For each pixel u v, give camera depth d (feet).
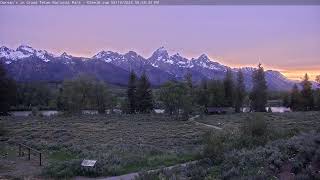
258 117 117.29
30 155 110.63
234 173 68.74
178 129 219.20
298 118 294.25
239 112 435.94
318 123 227.61
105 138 168.76
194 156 104.53
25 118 297.53
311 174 60.59
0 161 96.78
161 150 123.24
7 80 331.77
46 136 169.48
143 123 266.98
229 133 113.39
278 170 67.36
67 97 377.50
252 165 73.82
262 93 446.60
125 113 395.96
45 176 82.58
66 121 270.46
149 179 73.51
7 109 328.29
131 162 97.96
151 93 401.90
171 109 345.51
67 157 110.22
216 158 86.63
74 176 84.33
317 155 70.69
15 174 82.99
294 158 71.67
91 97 405.18
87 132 193.98
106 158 100.83
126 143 150.82
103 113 401.49
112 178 81.82
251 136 108.68
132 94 400.06
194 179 69.97
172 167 87.76
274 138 112.06
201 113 357.41
